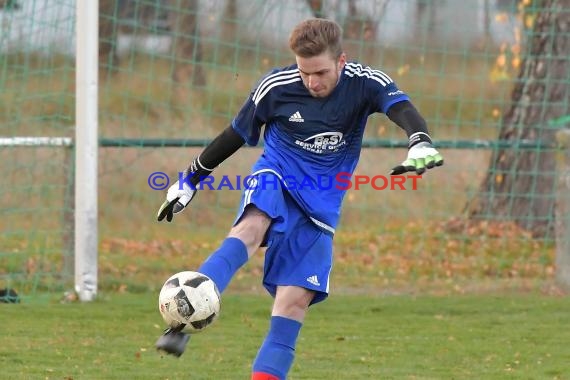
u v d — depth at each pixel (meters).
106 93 40.66
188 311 13.77
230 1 42.97
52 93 35.28
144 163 44.00
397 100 15.70
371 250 38.28
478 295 31.23
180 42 42.81
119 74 44.16
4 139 29.81
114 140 31.02
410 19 44.62
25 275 31.75
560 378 20.47
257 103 16.27
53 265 33.09
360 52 39.53
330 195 16.52
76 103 28.64
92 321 26.05
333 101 16.02
